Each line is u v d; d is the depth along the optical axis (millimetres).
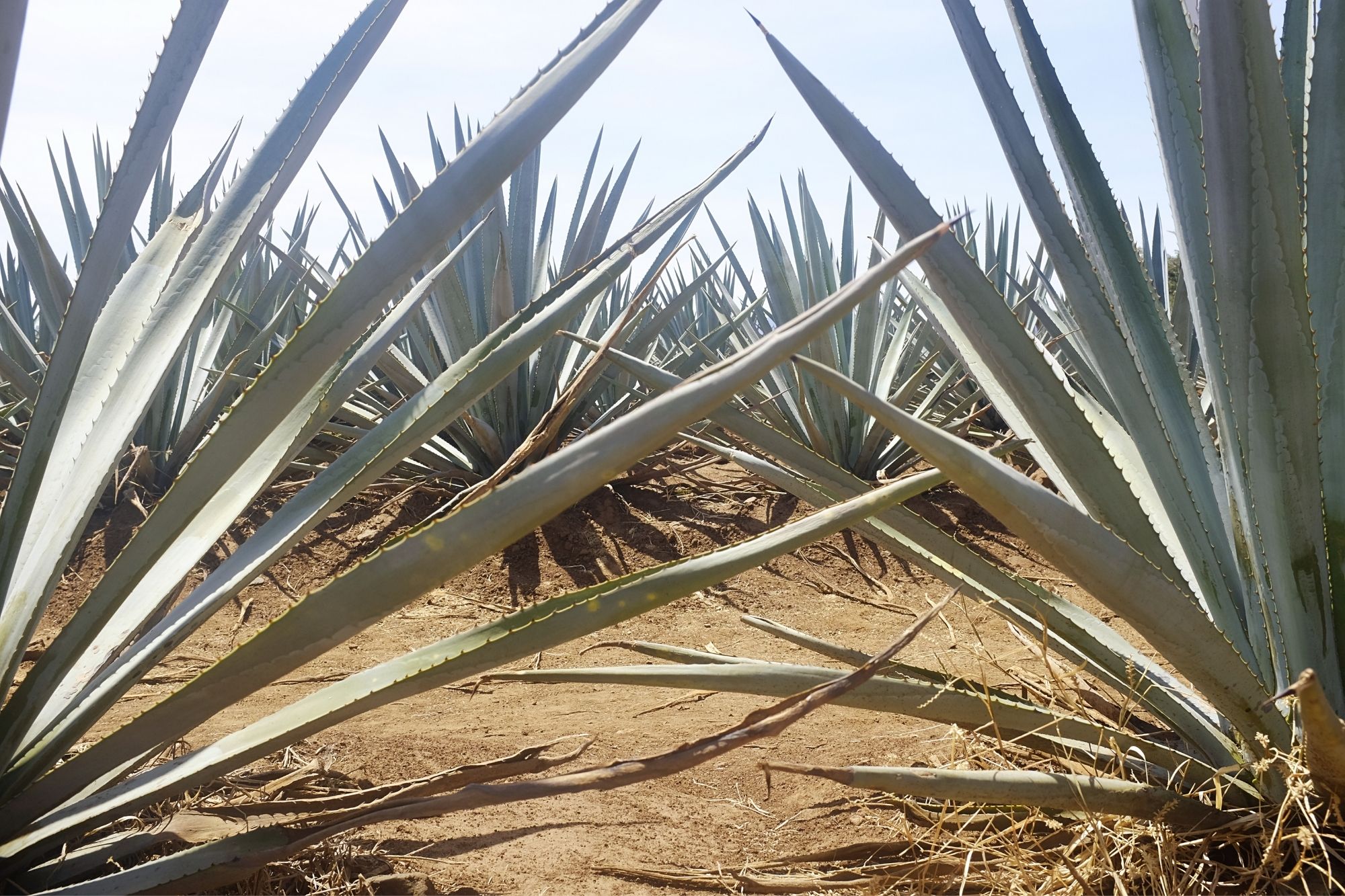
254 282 7480
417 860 2115
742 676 1875
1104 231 2377
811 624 4488
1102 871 1819
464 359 1916
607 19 1647
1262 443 1929
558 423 1899
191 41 1587
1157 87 2213
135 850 1820
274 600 4695
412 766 2646
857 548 5520
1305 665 2006
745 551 1387
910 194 1998
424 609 4637
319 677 3631
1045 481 6262
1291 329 1821
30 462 1558
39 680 1615
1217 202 1854
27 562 1735
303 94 1928
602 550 5379
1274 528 1972
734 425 2145
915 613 4605
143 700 3246
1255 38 1714
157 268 1966
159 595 1805
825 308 1158
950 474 1437
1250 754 1916
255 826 2039
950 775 1694
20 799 1626
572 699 3383
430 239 1632
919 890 1943
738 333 8094
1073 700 2406
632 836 2289
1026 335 1964
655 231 1957
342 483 1784
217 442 1614
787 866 2121
